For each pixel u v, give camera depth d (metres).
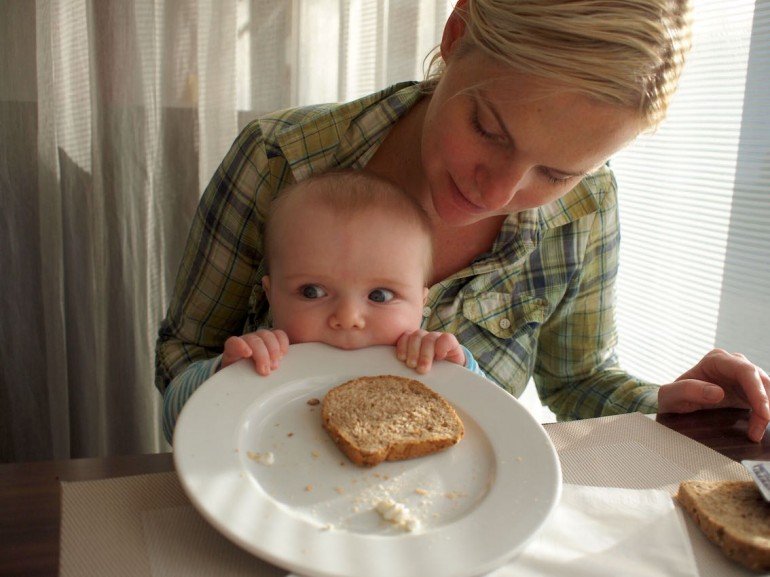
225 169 1.08
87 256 1.61
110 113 1.50
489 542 0.48
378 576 0.44
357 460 0.57
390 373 0.73
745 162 1.29
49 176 1.52
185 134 1.59
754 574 0.51
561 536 0.53
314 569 0.45
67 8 1.46
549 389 1.24
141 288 1.62
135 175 1.55
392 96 1.04
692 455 0.70
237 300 1.11
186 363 1.06
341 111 1.06
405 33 1.57
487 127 0.72
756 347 1.30
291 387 0.68
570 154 0.71
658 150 1.52
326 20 1.68
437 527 0.50
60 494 0.55
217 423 0.59
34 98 1.49
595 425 0.75
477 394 0.68
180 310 1.11
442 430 0.61
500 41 0.68
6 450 1.65
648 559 0.51
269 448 0.59
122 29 1.47
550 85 0.65
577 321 1.16
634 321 1.68
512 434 0.61
